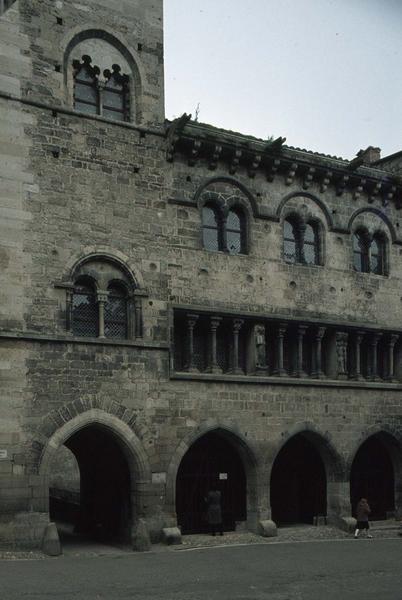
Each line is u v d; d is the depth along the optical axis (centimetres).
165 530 3089
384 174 3997
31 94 3077
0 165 2966
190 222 3381
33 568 2473
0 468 2792
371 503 3884
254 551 2928
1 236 2925
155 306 3228
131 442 3070
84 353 3022
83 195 3130
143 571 2447
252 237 3541
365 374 3869
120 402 3072
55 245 3033
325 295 3722
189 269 3344
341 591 2162
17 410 2852
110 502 3359
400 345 3978
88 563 2608
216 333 3397
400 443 3859
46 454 2878
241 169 3556
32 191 3017
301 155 3703
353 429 3697
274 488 3881
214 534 3300
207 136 3412
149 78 3388
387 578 2378
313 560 2717
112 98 3338
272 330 3562
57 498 4406
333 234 3803
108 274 3155
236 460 3506
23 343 2902
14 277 2925
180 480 3388
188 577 2347
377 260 4006
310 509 3741
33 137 3055
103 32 3303
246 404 3388
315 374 3631
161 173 3341
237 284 3462
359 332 3791
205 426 3259
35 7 3139
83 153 3158
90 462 3553
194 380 3256
